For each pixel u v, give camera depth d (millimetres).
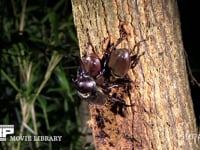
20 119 1088
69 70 1065
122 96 740
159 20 720
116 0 713
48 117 1121
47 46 1019
